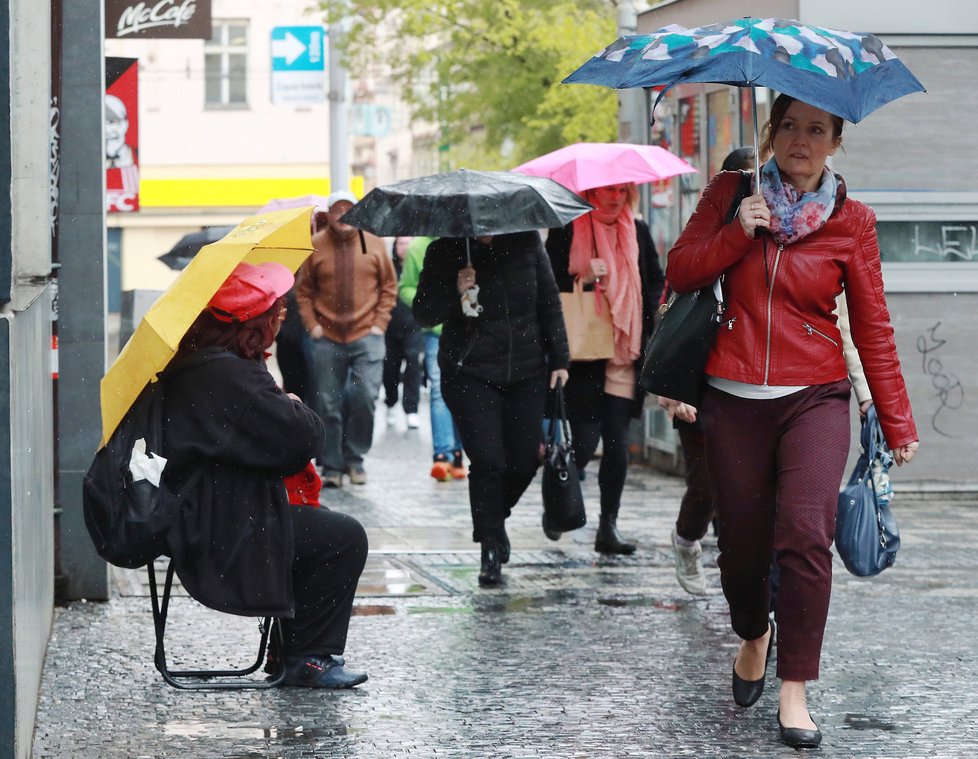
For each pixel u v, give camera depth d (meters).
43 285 10.72
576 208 15.17
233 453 9.79
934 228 20.50
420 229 14.51
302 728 9.78
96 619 12.91
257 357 10.20
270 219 10.27
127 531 9.73
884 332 9.98
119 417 9.75
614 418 16.47
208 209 67.06
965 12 20.23
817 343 9.86
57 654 11.64
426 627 12.82
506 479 15.17
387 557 16.28
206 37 17.59
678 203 23.17
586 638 12.44
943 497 20.70
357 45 44.09
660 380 10.07
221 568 9.87
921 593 14.38
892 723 10.07
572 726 9.91
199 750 9.29
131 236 66.75
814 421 9.81
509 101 41.97
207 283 9.49
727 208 9.95
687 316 9.97
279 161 67.50
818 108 9.51
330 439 22.70
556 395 15.70
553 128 42.03
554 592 14.39
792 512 9.66
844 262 9.82
